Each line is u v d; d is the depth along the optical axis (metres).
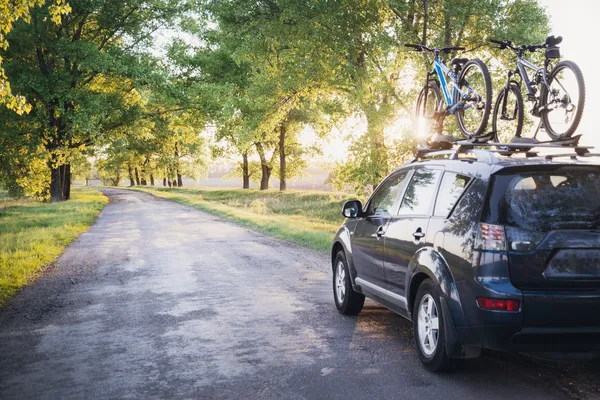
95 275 10.41
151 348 5.52
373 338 5.77
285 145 61.75
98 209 36.66
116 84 44.19
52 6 10.18
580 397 4.02
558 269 3.94
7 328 6.52
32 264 11.46
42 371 4.88
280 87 27.19
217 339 5.80
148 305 7.62
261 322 6.52
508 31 19.83
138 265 11.59
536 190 4.07
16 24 35.84
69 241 16.72
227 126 45.34
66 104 40.38
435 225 4.67
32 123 37.19
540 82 5.34
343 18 21.73
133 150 59.06
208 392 4.27
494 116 6.14
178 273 10.41
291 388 4.32
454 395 4.09
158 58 43.69
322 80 25.38
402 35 19.86
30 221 23.55
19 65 37.19
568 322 3.90
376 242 5.84
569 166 4.10
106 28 42.06
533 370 4.66
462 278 4.18
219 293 8.38
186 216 28.84
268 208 37.47
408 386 4.30
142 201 50.91
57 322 6.76
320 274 10.16
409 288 4.98
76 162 45.16
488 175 4.22
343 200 40.34
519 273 3.93
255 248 14.38
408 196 5.50
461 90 6.51
